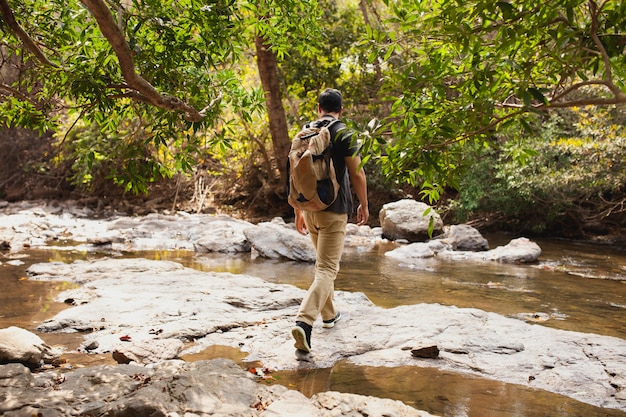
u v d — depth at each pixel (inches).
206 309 185.0
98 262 272.2
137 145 149.0
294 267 309.7
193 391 108.1
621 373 134.3
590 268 330.6
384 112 598.2
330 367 138.9
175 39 137.3
